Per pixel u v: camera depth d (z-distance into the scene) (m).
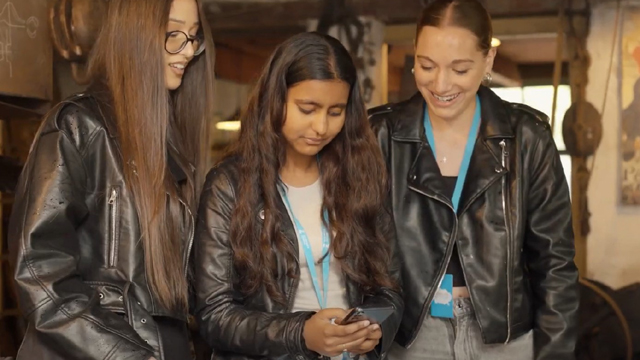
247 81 3.95
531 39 3.80
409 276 2.29
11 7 2.87
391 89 3.88
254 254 2.03
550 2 3.74
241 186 2.06
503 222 2.27
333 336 1.85
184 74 2.21
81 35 3.25
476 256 2.27
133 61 1.97
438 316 2.29
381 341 2.04
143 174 1.95
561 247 2.33
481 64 2.19
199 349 3.60
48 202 1.85
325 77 1.96
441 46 2.14
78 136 1.94
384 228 2.21
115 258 1.95
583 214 3.80
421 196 2.31
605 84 3.74
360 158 2.14
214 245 2.05
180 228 2.04
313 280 2.06
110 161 1.96
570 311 2.31
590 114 3.77
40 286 1.80
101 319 1.83
